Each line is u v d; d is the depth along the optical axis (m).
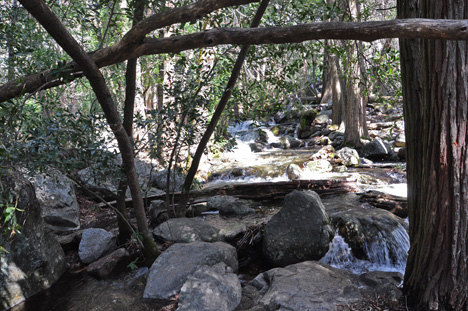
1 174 2.95
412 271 3.26
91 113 3.92
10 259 4.04
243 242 5.09
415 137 3.21
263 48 5.09
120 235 5.28
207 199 7.20
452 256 2.88
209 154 12.13
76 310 3.81
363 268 4.67
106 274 4.55
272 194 7.43
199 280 3.69
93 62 2.71
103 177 4.32
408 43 3.16
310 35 2.06
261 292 3.90
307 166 10.57
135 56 2.64
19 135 3.45
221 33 2.29
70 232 6.27
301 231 4.72
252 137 15.93
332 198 7.18
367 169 10.35
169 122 4.99
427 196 2.97
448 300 2.95
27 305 3.99
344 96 15.41
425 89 2.87
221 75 5.43
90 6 4.14
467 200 2.79
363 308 3.32
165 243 5.06
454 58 2.64
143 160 8.83
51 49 5.24
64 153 4.04
